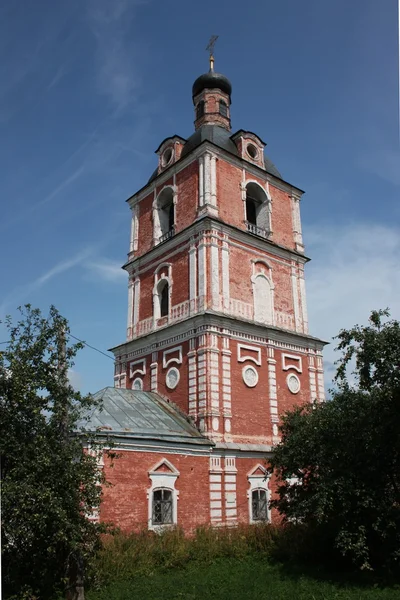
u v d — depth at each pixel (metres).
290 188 37.56
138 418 25.80
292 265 35.41
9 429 15.05
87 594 15.75
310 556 20.75
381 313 18.84
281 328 32.66
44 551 14.80
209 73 40.78
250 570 19.20
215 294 29.52
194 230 31.38
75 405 16.25
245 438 28.00
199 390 27.67
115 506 21.62
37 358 15.85
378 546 18.94
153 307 33.53
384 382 18.03
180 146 36.47
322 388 33.66
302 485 21.84
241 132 35.56
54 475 14.43
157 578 17.69
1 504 13.55
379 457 19.02
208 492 25.36
